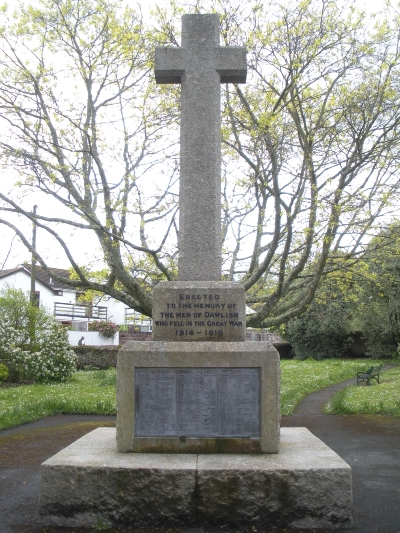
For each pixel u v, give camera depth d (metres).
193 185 6.13
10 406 12.80
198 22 6.44
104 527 4.66
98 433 6.45
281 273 11.24
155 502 4.70
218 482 4.70
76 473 4.77
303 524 4.66
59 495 4.75
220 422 5.36
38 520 4.86
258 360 5.39
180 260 6.05
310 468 4.73
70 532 4.57
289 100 10.85
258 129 10.24
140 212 11.80
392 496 5.70
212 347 5.45
